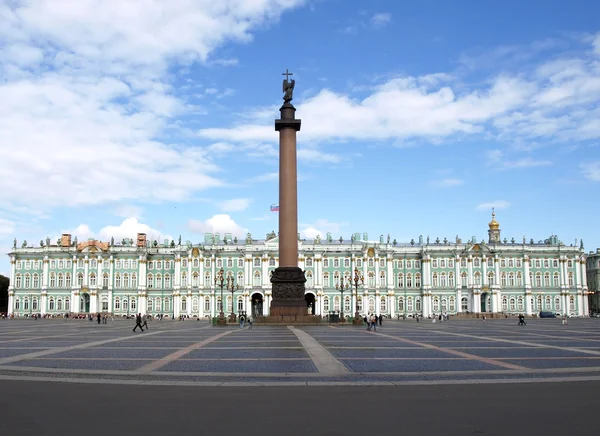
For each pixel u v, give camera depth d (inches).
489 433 488.1
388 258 5152.6
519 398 631.8
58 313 5108.3
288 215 2768.2
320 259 5098.4
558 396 644.1
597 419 534.6
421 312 5187.0
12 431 497.4
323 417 542.9
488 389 689.6
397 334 1865.2
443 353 1127.6
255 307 5147.6
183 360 1002.7
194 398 633.6
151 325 3090.6
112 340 1562.5
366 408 580.4
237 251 5098.4
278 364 940.0
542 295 5182.1
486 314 4918.8
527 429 500.1
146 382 742.5
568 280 5211.6
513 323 3297.2
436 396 644.1
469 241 5354.3
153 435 483.5
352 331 2094.0
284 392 670.5
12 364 940.0
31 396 649.0
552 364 935.0
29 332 2055.9
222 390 684.1
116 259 5177.2
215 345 1357.0
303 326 2586.1
